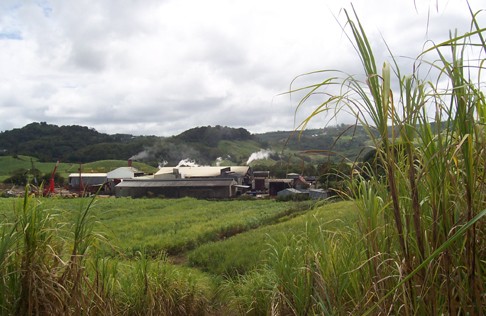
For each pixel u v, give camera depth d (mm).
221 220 33844
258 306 7332
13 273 3799
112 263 6164
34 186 4262
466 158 2246
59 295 3727
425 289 2445
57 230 4059
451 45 2303
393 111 2420
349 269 3400
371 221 2955
